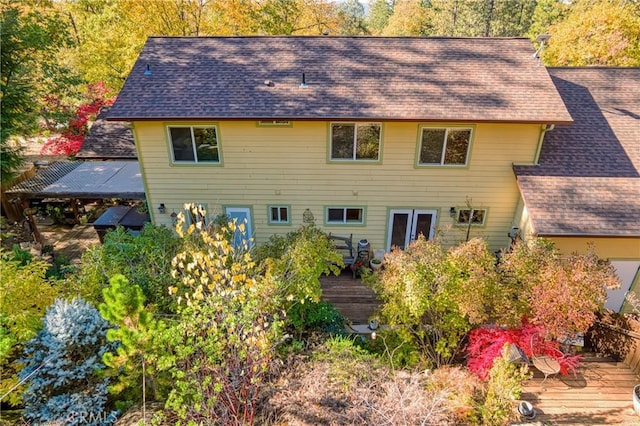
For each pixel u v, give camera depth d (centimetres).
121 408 666
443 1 4375
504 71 1180
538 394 768
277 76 1177
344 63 1220
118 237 973
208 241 766
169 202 1248
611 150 1174
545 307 724
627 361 849
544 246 876
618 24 1883
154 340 550
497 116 1045
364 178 1205
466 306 726
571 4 3453
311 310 906
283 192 1231
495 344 755
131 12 2236
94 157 1619
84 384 669
